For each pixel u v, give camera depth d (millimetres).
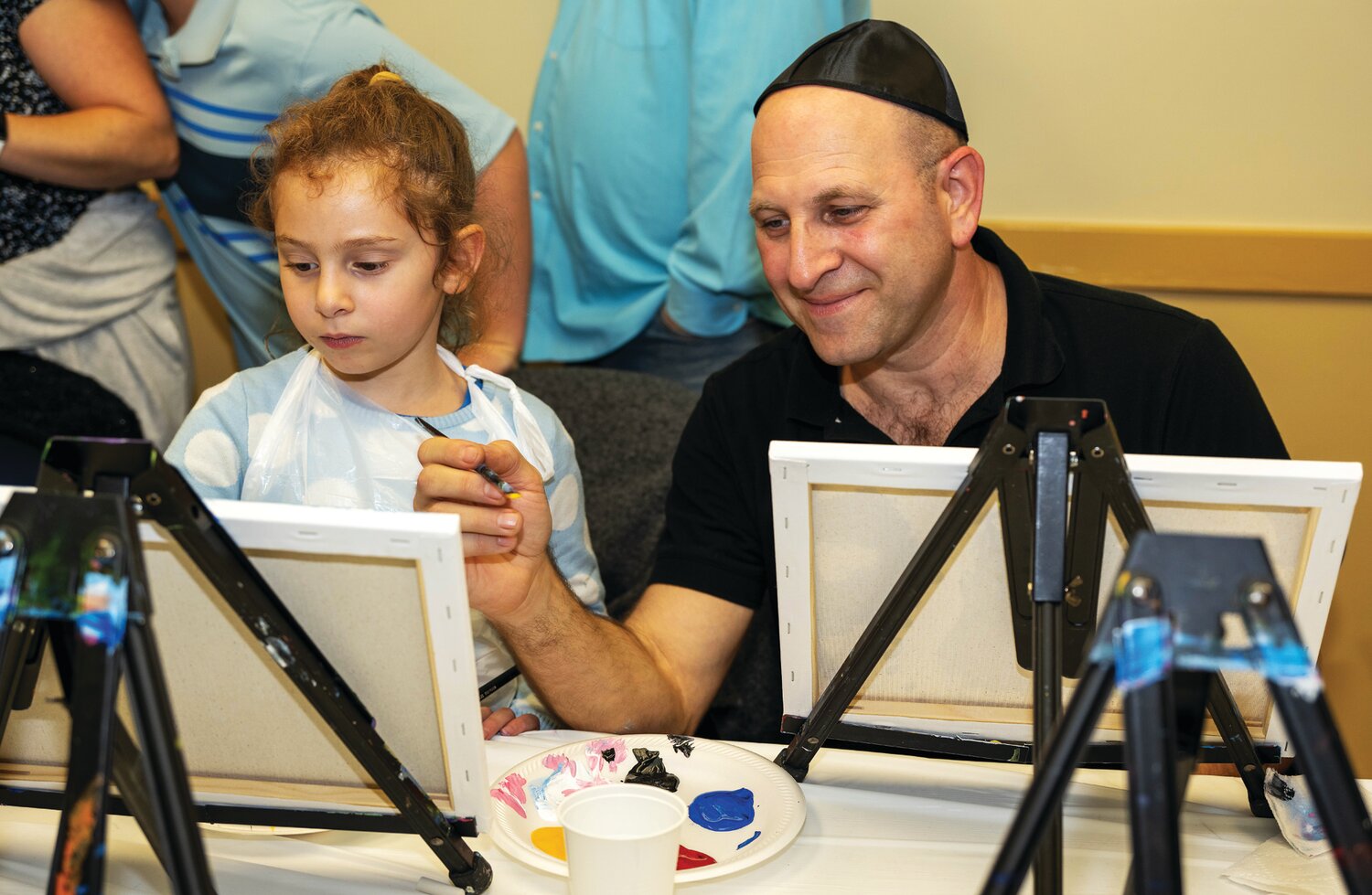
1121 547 802
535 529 966
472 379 1250
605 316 2021
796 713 939
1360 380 2238
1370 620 2252
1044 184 2213
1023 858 550
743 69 1743
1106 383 1239
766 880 810
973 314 1234
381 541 686
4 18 1716
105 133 1738
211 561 652
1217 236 2174
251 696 759
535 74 2285
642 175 1891
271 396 1167
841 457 800
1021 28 2152
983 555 823
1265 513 780
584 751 972
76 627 570
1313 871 802
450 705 743
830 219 1092
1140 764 522
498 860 846
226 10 1739
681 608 1268
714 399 1351
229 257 1948
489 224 1503
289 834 883
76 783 561
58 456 621
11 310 1815
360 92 1134
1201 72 2133
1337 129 2131
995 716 893
